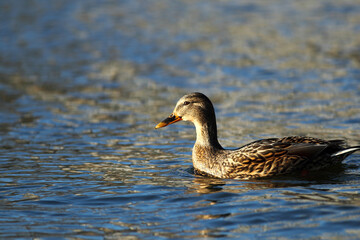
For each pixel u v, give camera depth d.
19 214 9.77
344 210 9.36
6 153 14.18
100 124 17.27
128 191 11.00
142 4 41.41
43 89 22.14
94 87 22.41
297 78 22.66
